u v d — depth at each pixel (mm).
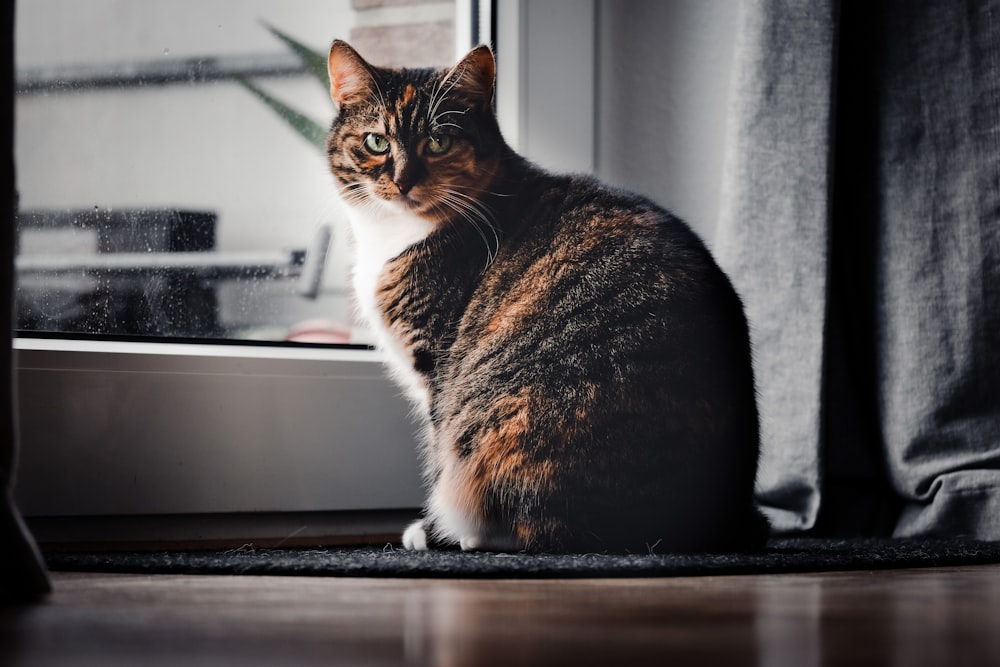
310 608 719
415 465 1533
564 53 1738
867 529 1613
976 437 1530
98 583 879
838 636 601
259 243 1680
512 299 1256
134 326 1550
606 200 1318
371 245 1396
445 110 1385
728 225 1606
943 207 1555
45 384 1275
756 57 1590
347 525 1506
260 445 1418
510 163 1417
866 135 1607
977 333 1537
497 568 936
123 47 1568
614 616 682
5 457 766
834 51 1552
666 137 1794
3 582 753
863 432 1646
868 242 1604
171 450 1354
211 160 1641
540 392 1168
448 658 522
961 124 1557
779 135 1573
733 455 1184
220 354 1396
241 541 1413
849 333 1651
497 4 1696
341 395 1479
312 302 1711
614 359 1162
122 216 1548
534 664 507
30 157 1468
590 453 1135
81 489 1293
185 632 607
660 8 1796
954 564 1114
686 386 1160
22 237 1451
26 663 503
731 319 1237
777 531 1560
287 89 1716
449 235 1338
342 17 1771
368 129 1396
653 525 1139
